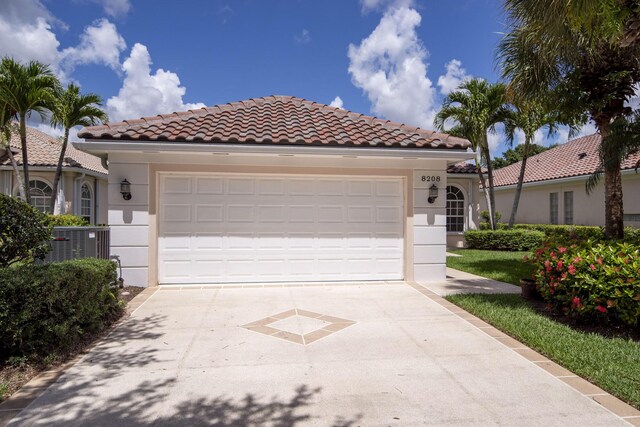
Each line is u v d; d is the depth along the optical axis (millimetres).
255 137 8859
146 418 3391
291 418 3400
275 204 9312
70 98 13586
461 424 3307
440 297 8039
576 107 8516
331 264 9492
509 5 6953
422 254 9633
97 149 8234
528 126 16500
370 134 9703
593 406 3594
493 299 7648
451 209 19766
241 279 9227
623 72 7586
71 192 17500
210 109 11281
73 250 7418
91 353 4918
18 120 13367
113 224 8680
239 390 3930
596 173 8242
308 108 12328
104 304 5953
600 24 5605
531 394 3840
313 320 6418
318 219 9461
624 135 6938
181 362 4641
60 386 3992
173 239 9016
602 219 17562
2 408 3551
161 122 9711
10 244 5340
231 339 5473
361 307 7234
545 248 7102
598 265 5621
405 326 6102
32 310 4387
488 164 18031
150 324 6168
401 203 9688
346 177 9500
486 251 17422
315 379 4191
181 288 8711
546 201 21141
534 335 5414
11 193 16703
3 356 4484
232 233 9188
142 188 8766
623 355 4660
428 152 9031
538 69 8438
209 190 9102
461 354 4922
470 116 16797
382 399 3748
